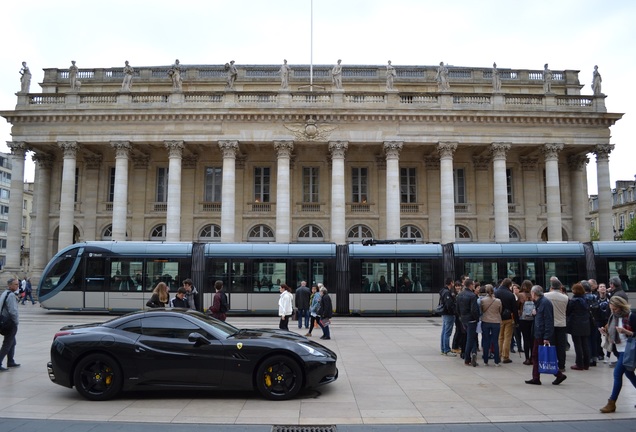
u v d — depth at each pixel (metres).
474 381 12.76
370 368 14.34
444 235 41.75
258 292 29.41
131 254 29.52
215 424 9.09
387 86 43.09
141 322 11.11
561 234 45.12
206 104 42.31
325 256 29.95
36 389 11.66
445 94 42.72
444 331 16.66
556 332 14.18
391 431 8.78
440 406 10.41
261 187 46.28
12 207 42.34
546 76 43.75
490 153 44.56
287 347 10.88
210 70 50.06
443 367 14.57
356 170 46.50
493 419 9.52
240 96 42.66
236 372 10.67
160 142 42.38
